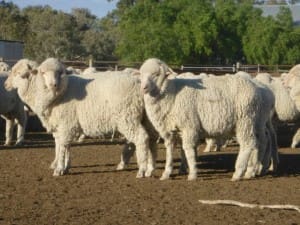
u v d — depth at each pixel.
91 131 12.41
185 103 11.98
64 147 12.72
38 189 11.33
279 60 58.38
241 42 60.00
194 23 56.81
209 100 12.05
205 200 10.28
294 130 22.03
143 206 9.91
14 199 10.45
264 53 58.41
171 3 58.16
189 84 12.15
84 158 15.35
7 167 13.88
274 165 13.73
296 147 18.67
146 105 12.12
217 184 11.90
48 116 12.59
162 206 9.91
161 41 52.94
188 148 12.15
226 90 12.16
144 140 12.34
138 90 12.22
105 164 14.38
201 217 9.17
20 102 17.84
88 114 12.31
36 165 14.17
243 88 12.22
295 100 15.95
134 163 14.52
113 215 9.29
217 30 57.69
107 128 12.37
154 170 12.90
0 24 67.00
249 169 12.68
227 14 59.22
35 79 12.88
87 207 9.84
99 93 12.27
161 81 11.90
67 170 12.95
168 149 12.36
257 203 10.20
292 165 14.82
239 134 12.29
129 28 54.22
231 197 10.65
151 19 57.12
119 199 10.45
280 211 9.63
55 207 9.84
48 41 79.69
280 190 11.34
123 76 12.28
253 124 12.33
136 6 57.47
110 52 84.81
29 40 70.81
